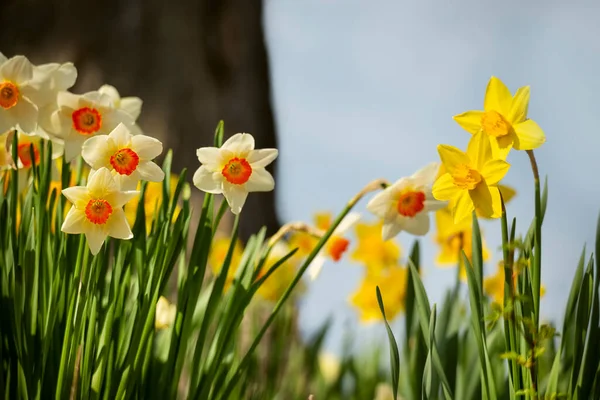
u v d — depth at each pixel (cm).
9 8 458
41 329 148
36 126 148
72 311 144
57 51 444
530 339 139
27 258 148
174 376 149
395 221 154
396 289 211
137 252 150
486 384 145
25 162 154
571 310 145
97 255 146
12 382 147
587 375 142
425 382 146
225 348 151
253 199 419
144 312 146
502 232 142
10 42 452
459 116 143
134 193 141
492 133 141
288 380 220
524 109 141
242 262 155
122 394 145
